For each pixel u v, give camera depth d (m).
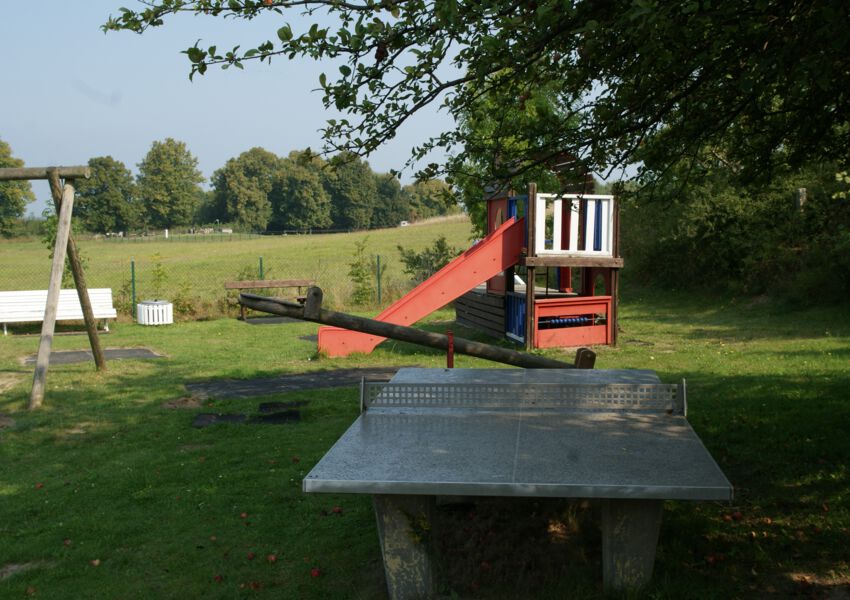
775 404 8.48
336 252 54.62
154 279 22.53
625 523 3.76
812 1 4.63
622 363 12.30
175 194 103.31
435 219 94.00
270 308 5.00
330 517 5.55
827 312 16.97
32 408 9.69
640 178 6.60
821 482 5.79
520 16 4.18
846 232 17.98
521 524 5.08
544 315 14.83
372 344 14.21
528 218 14.65
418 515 3.82
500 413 4.86
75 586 4.54
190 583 4.52
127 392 10.73
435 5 4.25
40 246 60.88
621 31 4.77
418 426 4.50
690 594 3.86
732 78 5.60
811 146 6.93
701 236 22.34
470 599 3.98
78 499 6.19
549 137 5.53
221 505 5.91
